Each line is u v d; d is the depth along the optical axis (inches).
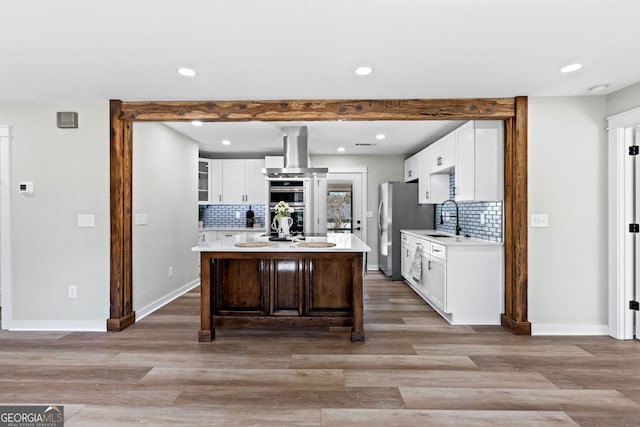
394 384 95.3
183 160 199.2
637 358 112.0
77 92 125.8
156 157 168.4
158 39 87.7
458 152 161.0
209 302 127.3
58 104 136.9
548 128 132.8
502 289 145.4
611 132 129.1
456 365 107.0
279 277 136.8
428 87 121.9
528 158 133.0
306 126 179.9
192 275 213.0
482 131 144.6
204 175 256.2
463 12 76.3
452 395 89.8
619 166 126.7
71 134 137.3
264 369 104.2
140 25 81.0
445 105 134.1
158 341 126.5
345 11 75.9
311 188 257.0
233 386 94.1
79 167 136.9
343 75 111.1
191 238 210.5
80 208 137.3
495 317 145.9
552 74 110.9
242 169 256.7
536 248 133.3
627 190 126.6
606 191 132.4
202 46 91.7
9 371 102.7
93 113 136.9
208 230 251.9
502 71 108.5
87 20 78.7
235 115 135.6
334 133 195.9
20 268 138.2
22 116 137.0
